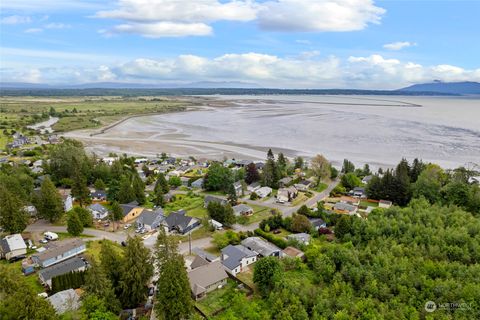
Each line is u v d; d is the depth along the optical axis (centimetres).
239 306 5325
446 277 5641
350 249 6656
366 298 5303
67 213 8912
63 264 6266
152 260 5656
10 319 4028
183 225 8412
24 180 10856
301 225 8162
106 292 4912
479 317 4738
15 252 6881
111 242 7688
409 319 4791
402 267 5853
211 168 12281
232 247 6962
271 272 5762
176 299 4806
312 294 5381
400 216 7888
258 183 12388
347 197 10856
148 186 12450
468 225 7219
